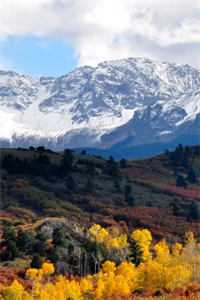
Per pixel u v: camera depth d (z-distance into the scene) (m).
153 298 128.75
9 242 191.50
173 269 145.88
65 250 188.88
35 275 165.75
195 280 148.88
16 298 137.00
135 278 150.25
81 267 184.00
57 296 139.62
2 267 177.88
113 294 143.62
